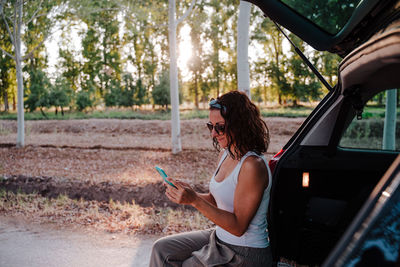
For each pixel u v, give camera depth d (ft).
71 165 32.07
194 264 6.27
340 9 5.81
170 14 32.89
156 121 66.74
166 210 17.88
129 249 13.33
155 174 27.04
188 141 47.29
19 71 39.65
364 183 7.52
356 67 4.78
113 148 41.50
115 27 89.97
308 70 81.97
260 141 6.09
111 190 21.22
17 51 38.86
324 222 7.70
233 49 88.94
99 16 39.81
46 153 37.91
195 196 5.67
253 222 6.03
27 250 13.17
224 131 5.99
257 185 5.72
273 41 84.94
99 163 32.83
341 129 7.79
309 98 83.20
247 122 5.96
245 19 22.44
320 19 6.01
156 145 43.45
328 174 7.72
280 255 8.13
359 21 5.32
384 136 16.22
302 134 8.28
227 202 6.09
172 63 34.91
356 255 2.39
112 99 95.91
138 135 55.21
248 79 22.77
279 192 8.07
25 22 37.96
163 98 85.35
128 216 17.22
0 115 93.97
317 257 7.77
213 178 6.66
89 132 59.41
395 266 2.22
